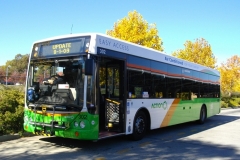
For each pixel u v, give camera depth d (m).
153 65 10.30
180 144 9.22
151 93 10.05
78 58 7.42
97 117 7.32
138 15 21.67
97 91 7.37
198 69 14.55
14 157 6.94
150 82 10.02
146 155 7.48
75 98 7.25
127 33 21.11
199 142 9.66
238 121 16.92
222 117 19.83
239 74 43.62
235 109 30.45
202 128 13.48
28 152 7.46
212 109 16.58
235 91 47.09
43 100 7.81
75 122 7.17
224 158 7.42
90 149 7.96
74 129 7.15
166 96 11.09
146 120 9.91
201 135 11.23
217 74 17.83
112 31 22.39
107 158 7.00
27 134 9.61
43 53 8.21
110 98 8.78
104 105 8.96
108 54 7.94
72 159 6.79
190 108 13.37
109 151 7.79
